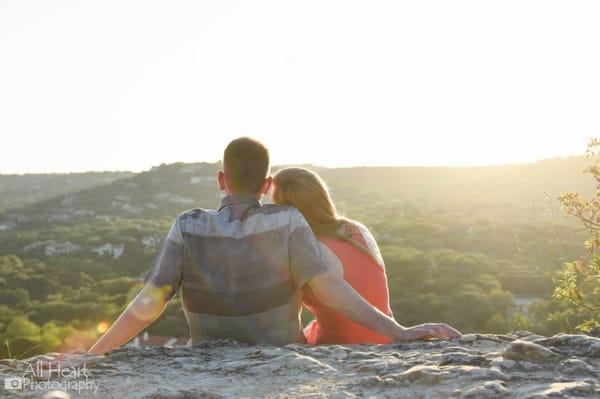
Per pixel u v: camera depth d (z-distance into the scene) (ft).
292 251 7.65
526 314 103.76
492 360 5.65
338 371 5.77
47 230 379.55
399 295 148.05
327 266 7.66
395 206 321.73
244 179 7.93
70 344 150.92
